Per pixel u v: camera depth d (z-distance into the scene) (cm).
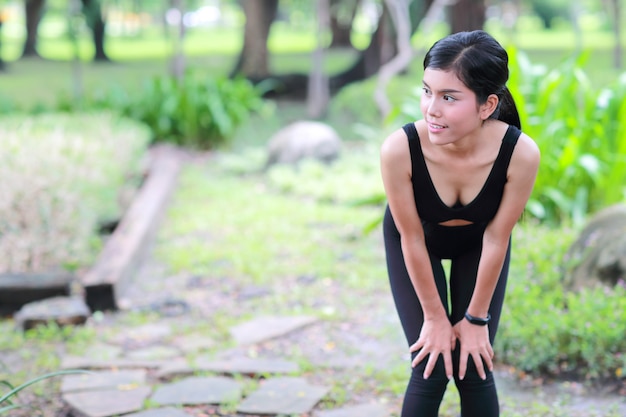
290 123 1352
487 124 243
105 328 487
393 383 393
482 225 258
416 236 255
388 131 942
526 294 416
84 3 1994
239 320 495
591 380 379
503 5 2192
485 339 260
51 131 816
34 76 2166
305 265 606
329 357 434
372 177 831
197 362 427
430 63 229
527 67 684
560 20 4322
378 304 519
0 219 570
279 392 384
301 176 895
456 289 271
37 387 400
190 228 725
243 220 750
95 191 685
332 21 2911
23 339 470
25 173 581
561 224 626
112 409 370
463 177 244
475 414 265
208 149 1162
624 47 2539
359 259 623
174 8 1415
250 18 1722
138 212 702
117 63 2641
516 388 378
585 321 389
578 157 640
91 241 649
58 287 528
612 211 461
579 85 695
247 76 1719
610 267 430
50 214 578
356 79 1719
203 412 368
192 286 570
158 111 1179
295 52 3247
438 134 231
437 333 260
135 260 596
